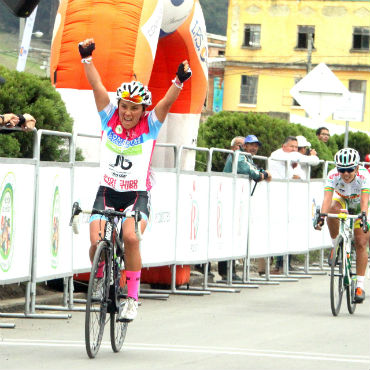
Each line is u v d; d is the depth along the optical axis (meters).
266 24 139.88
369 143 56.44
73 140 20.53
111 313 15.13
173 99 15.20
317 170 38.94
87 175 21.25
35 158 18.81
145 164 15.43
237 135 37.44
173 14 25.28
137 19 23.56
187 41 26.67
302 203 32.00
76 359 14.54
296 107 138.75
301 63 138.50
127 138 15.37
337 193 23.44
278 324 19.70
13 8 16.52
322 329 19.16
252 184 28.25
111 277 15.08
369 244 23.12
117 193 15.44
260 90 140.75
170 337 17.38
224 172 26.58
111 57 23.33
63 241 20.19
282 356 15.44
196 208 25.14
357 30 136.75
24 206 18.44
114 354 15.23
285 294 26.14
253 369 14.09
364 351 16.38
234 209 27.19
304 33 138.88
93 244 14.88
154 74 27.66
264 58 140.25
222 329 18.66
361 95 38.84
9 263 17.92
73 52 23.56
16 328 17.70
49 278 19.55
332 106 35.97
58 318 19.19
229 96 142.12
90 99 23.55
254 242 28.52
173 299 23.91
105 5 23.48
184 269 25.42
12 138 21.09
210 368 14.08
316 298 25.36
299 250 31.84
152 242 23.30
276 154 32.12
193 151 27.39
